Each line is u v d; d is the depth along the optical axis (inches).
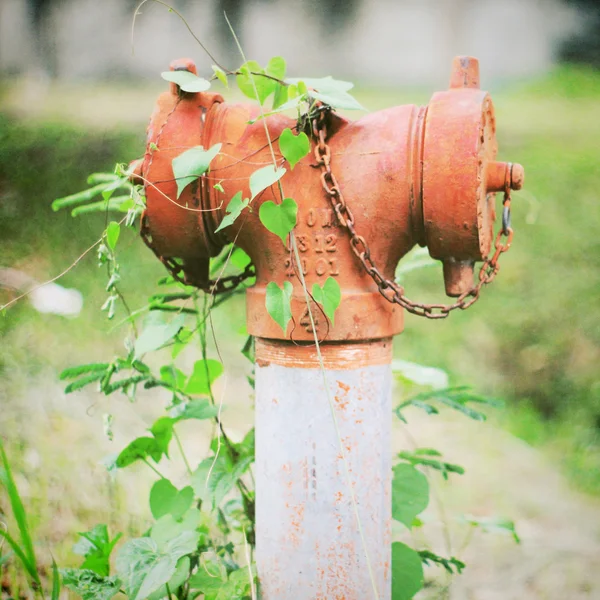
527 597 107.3
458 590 108.8
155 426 79.8
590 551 120.6
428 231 64.7
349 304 65.4
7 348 146.3
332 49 303.9
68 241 205.5
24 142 241.6
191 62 69.1
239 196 62.9
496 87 306.7
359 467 67.5
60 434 125.8
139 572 68.1
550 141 263.1
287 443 67.9
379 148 64.6
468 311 207.9
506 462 152.9
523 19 306.5
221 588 70.4
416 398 82.6
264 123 62.1
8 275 172.4
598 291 201.5
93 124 259.9
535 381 186.9
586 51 306.5
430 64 306.3
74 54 293.1
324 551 67.6
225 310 204.5
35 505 105.7
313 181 65.6
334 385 66.7
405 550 79.7
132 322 81.8
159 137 67.8
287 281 66.7
